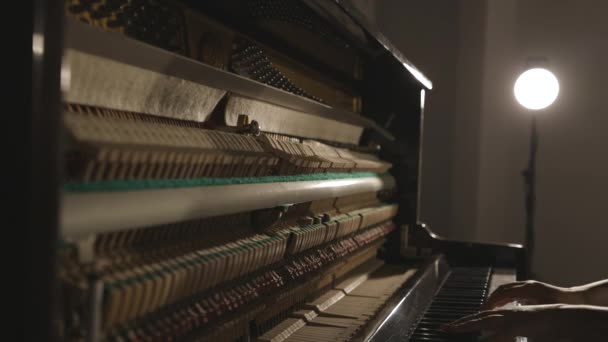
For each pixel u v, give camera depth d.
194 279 0.88
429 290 1.94
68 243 0.69
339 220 1.63
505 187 4.45
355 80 2.30
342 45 2.07
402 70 2.38
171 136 0.90
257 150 1.14
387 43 1.94
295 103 1.54
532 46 4.41
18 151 0.59
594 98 4.25
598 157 4.24
